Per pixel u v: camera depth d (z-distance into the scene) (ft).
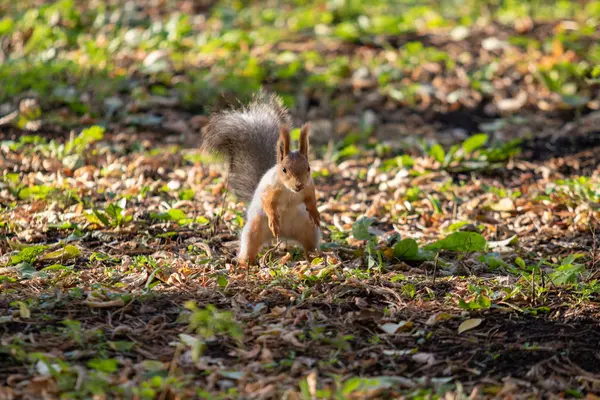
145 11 72.43
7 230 34.78
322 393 20.24
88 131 46.29
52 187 38.88
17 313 25.14
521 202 39.99
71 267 30.22
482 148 50.47
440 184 43.52
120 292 27.48
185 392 20.57
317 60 61.77
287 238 32.30
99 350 23.15
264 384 21.45
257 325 25.23
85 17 68.90
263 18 72.49
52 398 20.16
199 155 45.91
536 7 73.61
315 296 27.68
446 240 33.27
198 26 69.31
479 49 63.21
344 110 55.26
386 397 21.12
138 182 41.70
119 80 56.24
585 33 65.16
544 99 55.98
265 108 38.09
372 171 45.01
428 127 53.11
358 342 24.63
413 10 73.97
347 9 73.77
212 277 29.43
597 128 51.70
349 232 36.35
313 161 47.93
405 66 60.44
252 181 36.14
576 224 36.88
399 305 27.45
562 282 28.94
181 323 25.36
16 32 64.80
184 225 36.22
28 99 52.80
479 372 22.90
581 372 22.98
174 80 57.72
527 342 24.76
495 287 29.09
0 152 44.50
